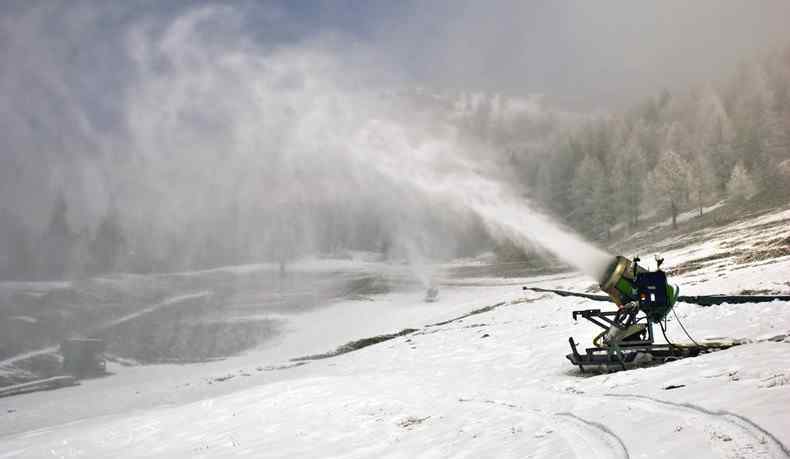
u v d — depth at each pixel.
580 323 21.97
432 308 57.88
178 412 15.23
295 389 15.96
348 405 12.55
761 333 13.07
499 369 16.33
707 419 6.36
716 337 13.47
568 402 9.38
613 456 6.03
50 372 57.97
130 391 37.56
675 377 8.88
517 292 47.84
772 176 79.06
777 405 6.14
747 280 22.30
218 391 29.83
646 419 7.00
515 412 9.46
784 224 48.69
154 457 10.60
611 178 92.56
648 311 11.09
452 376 16.23
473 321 31.38
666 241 70.81
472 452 7.62
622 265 11.20
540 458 6.64
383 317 58.88
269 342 58.41
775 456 4.88
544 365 15.52
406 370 19.75
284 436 10.59
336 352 39.38
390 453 8.49
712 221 73.44
